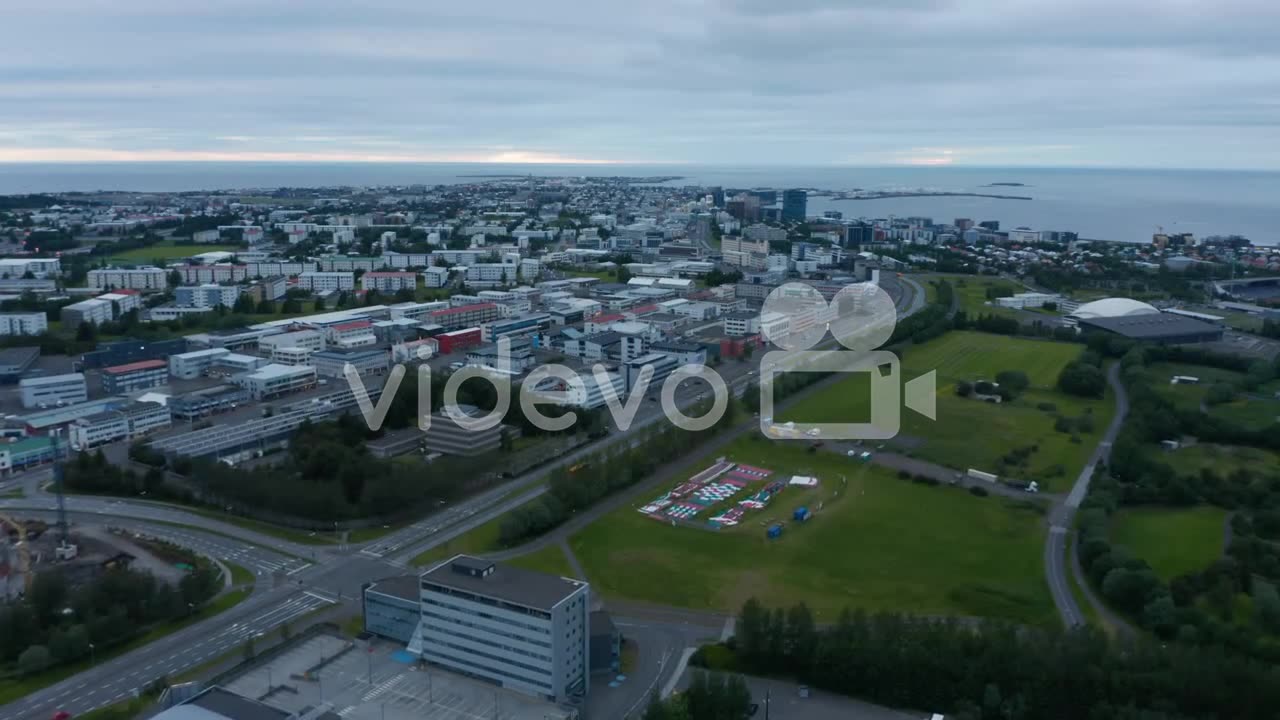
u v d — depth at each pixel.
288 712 188.88
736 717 198.62
